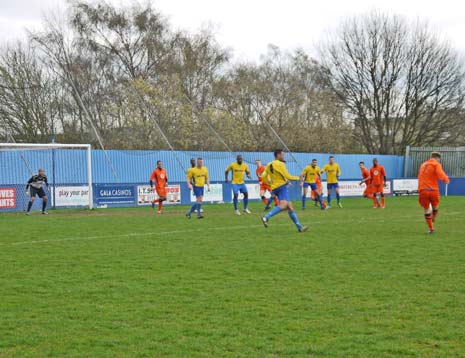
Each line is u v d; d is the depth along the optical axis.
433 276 10.02
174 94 44.84
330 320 7.34
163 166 37.62
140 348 6.35
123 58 51.00
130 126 42.22
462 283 9.42
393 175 51.50
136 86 43.91
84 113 40.09
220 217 23.16
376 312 7.68
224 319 7.42
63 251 13.31
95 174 35.06
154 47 51.28
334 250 13.13
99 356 6.12
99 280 9.90
